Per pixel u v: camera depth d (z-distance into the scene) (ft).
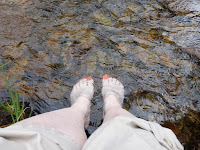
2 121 5.40
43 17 7.86
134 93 6.15
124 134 3.27
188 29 7.39
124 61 6.73
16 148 2.78
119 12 8.04
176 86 6.12
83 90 6.22
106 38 7.24
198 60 6.60
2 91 6.05
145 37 7.25
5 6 8.16
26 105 5.83
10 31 7.38
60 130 3.99
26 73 6.43
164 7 8.20
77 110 5.35
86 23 7.68
